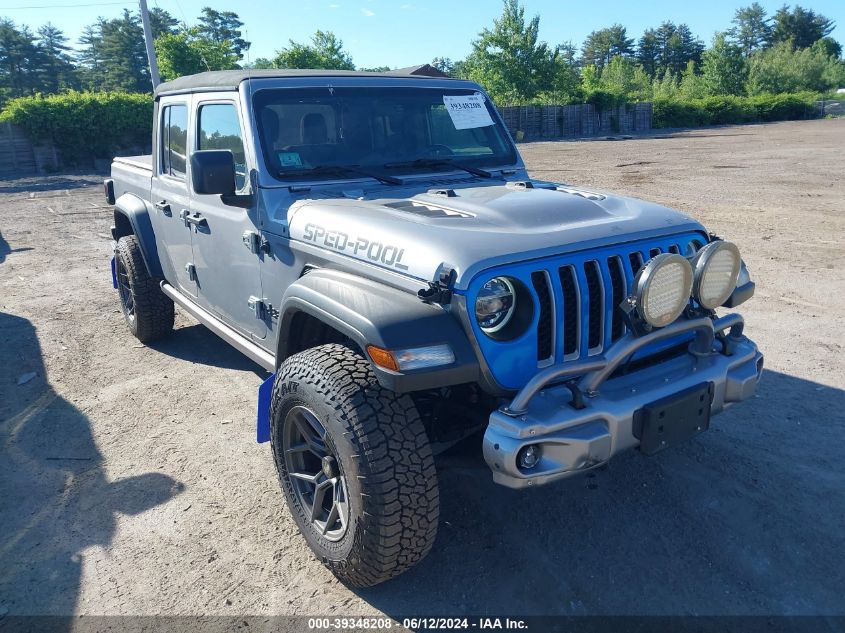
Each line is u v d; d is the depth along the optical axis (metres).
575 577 2.82
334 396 2.53
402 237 2.65
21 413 4.52
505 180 3.87
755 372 2.95
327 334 3.13
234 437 4.12
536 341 2.55
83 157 25.09
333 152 3.64
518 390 2.55
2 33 86.19
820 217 9.96
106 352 5.59
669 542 3.01
